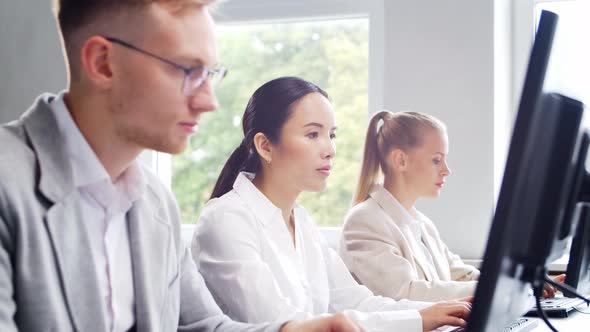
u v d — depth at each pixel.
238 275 1.62
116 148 1.09
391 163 2.35
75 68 1.07
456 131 2.86
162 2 1.03
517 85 3.10
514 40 3.11
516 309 1.04
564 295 2.10
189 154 3.36
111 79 1.04
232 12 3.28
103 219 1.13
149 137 1.06
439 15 2.89
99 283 1.06
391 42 2.94
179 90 1.04
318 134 1.80
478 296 0.84
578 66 1.08
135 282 1.17
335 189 3.16
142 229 1.19
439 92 2.88
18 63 3.30
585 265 1.71
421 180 2.33
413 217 2.43
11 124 1.08
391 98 2.94
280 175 1.80
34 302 0.99
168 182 3.38
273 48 3.27
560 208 1.00
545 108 0.88
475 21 2.85
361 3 3.11
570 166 1.03
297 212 1.93
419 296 2.12
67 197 1.04
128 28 1.03
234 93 3.31
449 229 2.85
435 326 1.53
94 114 1.07
